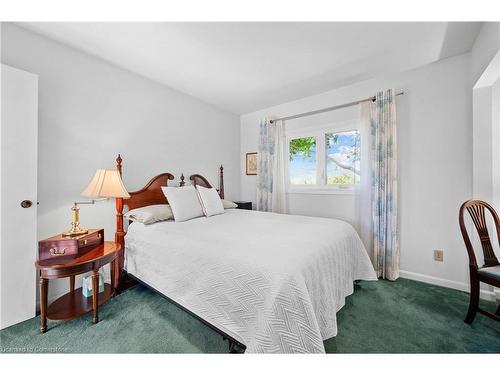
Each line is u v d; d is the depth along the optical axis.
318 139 3.04
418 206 2.28
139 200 2.45
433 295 1.97
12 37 1.66
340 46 1.92
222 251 1.35
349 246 1.89
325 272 1.36
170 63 2.23
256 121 3.83
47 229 1.83
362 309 1.75
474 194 1.93
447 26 1.66
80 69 2.03
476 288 1.50
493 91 1.83
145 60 2.18
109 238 2.23
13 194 1.57
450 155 2.11
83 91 2.05
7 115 1.55
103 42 1.89
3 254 1.53
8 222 1.55
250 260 1.20
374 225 2.43
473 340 1.38
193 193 2.58
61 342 1.39
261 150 3.54
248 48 1.96
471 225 2.01
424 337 1.42
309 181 3.17
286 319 0.97
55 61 1.87
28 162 1.64
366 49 1.96
